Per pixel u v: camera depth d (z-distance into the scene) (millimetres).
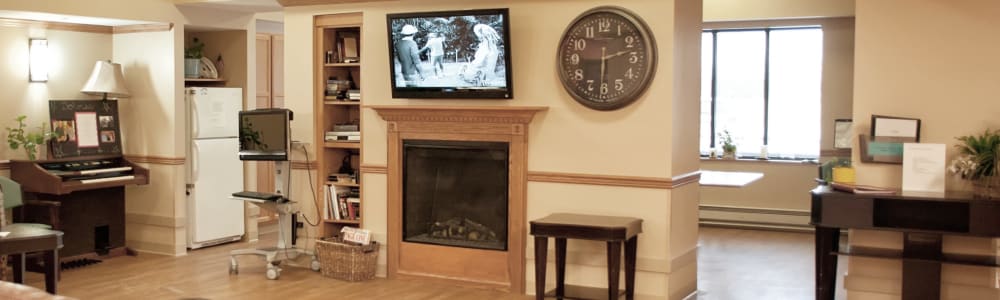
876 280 5543
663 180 5867
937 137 5312
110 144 7770
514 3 6250
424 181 6719
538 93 6238
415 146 6691
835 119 9836
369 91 6879
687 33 6070
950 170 5195
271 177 9359
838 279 7113
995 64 5172
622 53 5887
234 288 6504
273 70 9344
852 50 9734
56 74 7543
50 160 7297
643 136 5922
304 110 7176
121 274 7012
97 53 7898
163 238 7898
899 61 5367
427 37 6398
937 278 5211
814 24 9953
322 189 7207
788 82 10359
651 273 5992
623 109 5973
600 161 6074
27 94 7336
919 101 5336
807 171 9969
